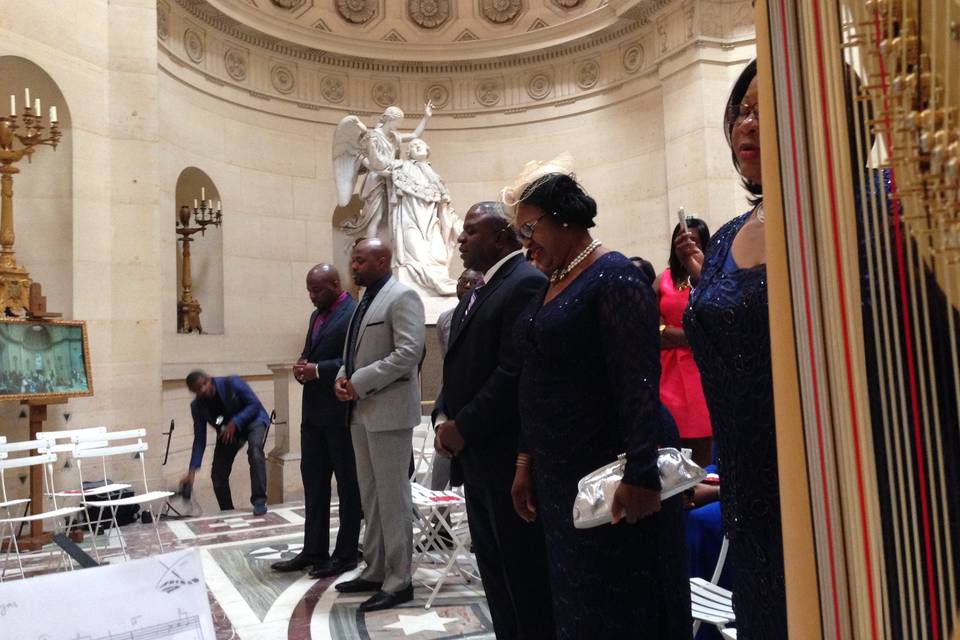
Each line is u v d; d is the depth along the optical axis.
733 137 1.42
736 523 1.29
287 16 10.98
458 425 2.53
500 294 2.67
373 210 9.13
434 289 8.73
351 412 3.88
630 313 1.80
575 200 2.02
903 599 0.72
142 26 7.73
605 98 11.39
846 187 0.77
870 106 0.77
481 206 2.83
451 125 12.12
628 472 1.70
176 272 9.77
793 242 0.81
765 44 0.86
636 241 10.88
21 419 6.61
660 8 10.30
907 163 0.72
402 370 3.65
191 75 9.74
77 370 6.18
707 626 2.62
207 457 9.54
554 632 2.49
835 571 0.77
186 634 1.21
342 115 11.67
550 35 11.59
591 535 1.84
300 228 11.19
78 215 7.19
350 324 3.98
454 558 3.84
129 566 1.21
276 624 3.52
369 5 11.66
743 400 1.26
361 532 5.75
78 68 7.27
